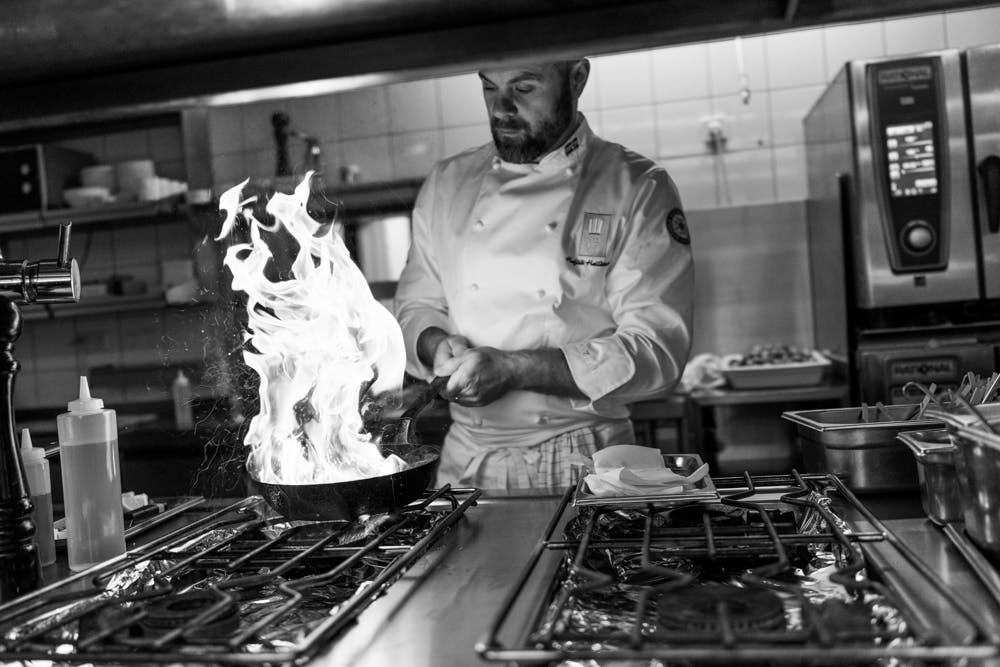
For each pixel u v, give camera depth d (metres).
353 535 1.17
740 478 1.40
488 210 2.22
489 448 2.14
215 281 3.69
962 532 1.07
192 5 1.18
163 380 4.14
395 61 1.31
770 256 3.73
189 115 3.90
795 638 0.73
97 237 4.32
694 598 0.84
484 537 1.25
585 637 0.77
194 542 1.21
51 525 1.25
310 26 1.26
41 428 3.80
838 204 3.05
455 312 2.27
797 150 3.78
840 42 3.74
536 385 1.97
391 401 1.62
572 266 2.15
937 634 0.71
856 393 3.05
